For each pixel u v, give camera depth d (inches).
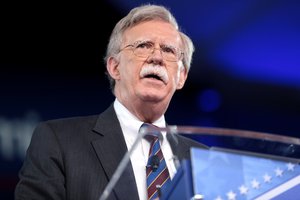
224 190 76.3
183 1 300.8
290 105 329.1
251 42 320.8
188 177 75.5
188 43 155.8
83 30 299.1
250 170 79.6
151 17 145.9
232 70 325.4
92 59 299.9
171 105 317.1
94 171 120.9
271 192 79.4
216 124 321.7
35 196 116.8
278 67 327.9
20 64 282.4
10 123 270.7
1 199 253.8
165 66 139.6
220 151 78.7
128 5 294.8
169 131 79.3
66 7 294.2
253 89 326.0
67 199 118.1
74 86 293.4
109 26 301.3
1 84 274.7
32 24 288.8
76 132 131.5
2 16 282.7
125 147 128.4
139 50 140.3
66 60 294.5
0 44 279.1
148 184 115.9
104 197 74.9
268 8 309.7
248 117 324.2
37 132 132.2
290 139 86.0
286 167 81.7
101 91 299.1
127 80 139.9
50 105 284.5
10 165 261.4
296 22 316.8
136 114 139.9
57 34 293.7
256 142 85.0
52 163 123.0
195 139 83.7
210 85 323.6
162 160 118.1
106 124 135.6
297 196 81.5
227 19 311.6
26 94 279.9
